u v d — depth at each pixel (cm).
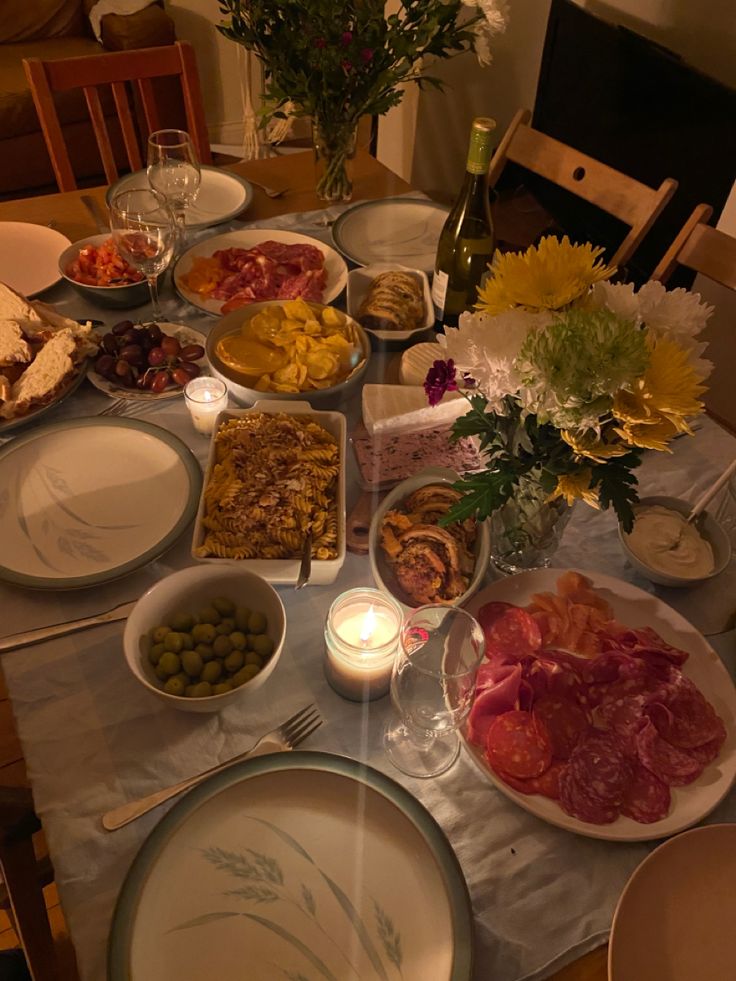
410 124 321
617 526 98
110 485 98
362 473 98
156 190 132
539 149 159
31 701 78
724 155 179
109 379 113
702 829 67
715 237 129
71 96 290
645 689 75
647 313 69
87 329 114
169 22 309
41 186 309
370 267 129
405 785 73
